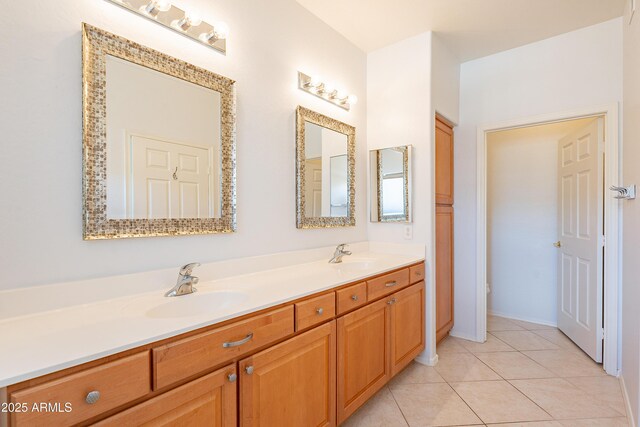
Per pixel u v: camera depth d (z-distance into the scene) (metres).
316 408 1.42
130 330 0.92
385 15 2.18
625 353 1.93
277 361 1.24
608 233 2.23
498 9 2.12
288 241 1.98
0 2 0.98
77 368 0.75
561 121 2.49
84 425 0.76
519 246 3.39
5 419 0.67
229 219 1.62
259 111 1.79
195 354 0.97
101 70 1.18
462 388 2.04
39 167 1.05
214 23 1.56
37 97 1.05
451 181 2.90
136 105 1.28
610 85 2.24
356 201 2.58
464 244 2.89
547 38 2.49
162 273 1.35
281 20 1.93
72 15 1.12
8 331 0.90
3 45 0.99
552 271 3.20
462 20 2.25
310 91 2.12
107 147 1.19
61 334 0.89
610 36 2.24
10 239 0.99
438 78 2.51
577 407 1.83
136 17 1.29
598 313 2.34
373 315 1.81
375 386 1.81
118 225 1.22
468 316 2.86
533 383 2.10
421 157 2.42
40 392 0.70
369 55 2.71
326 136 2.26
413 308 2.22
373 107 2.68
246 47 1.72
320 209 2.20
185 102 1.44
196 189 1.48
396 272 2.03
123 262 1.25
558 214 3.08
